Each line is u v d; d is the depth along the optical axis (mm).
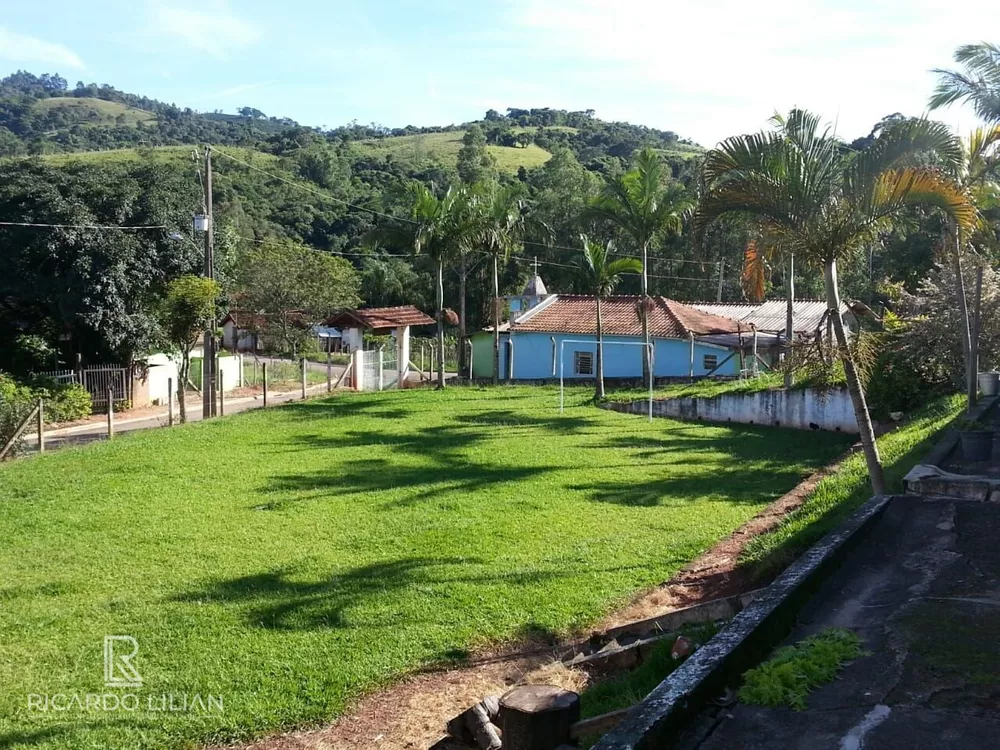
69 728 5727
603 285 27969
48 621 7684
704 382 29609
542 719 4383
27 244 26328
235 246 48062
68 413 25422
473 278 54562
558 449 18047
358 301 52625
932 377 20141
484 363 38375
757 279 10703
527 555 10008
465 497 13219
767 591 5125
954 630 4695
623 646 6953
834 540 6285
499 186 31516
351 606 8117
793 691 3912
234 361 35281
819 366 9867
